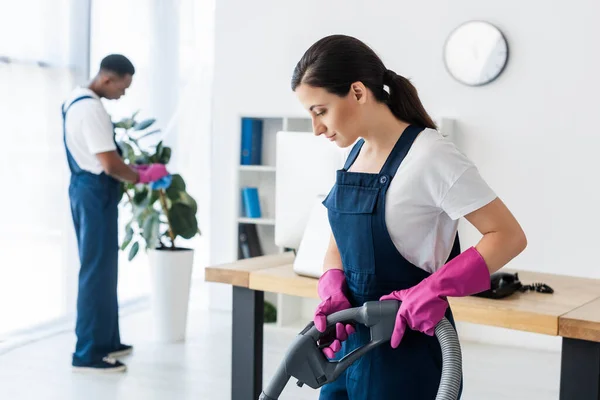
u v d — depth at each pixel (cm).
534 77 483
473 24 493
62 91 505
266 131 564
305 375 162
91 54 531
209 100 643
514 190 493
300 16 547
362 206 169
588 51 470
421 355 171
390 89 172
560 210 482
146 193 483
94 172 414
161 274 484
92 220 415
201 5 629
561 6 474
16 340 473
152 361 443
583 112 473
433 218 167
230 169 575
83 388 392
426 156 162
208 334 511
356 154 181
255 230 559
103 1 541
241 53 568
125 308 575
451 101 505
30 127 485
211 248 584
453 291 156
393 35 519
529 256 492
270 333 516
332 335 171
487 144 497
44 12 491
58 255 510
